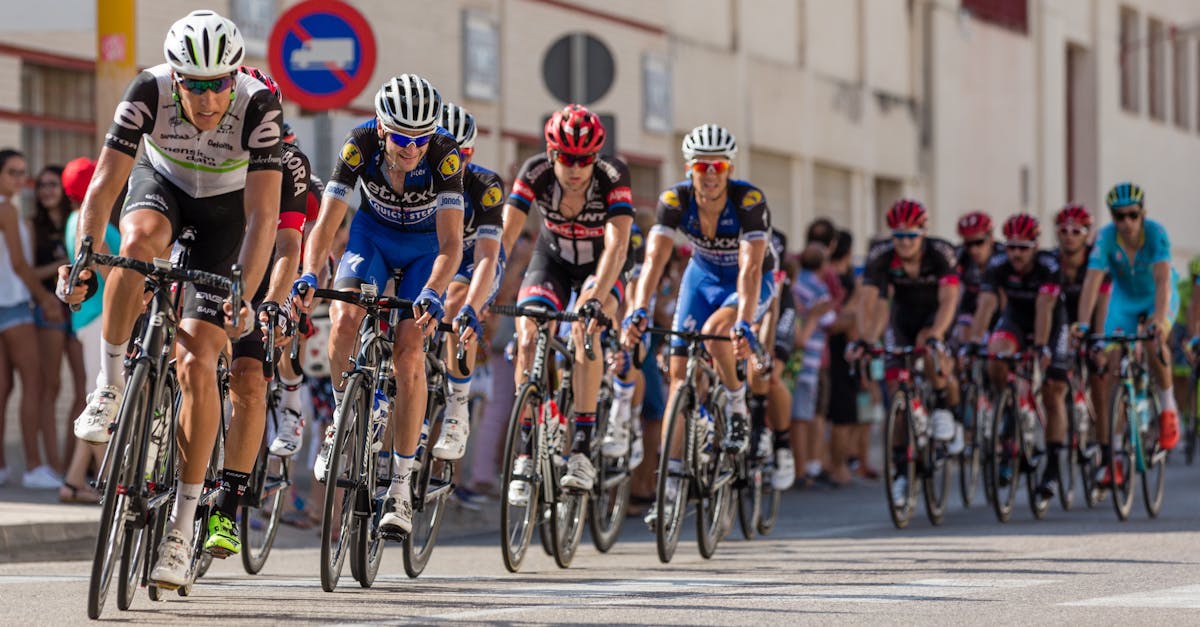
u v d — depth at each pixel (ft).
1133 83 281.33
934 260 86.58
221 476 49.37
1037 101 247.09
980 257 99.55
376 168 55.57
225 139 46.42
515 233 65.82
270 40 79.15
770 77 182.50
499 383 88.63
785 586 54.34
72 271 41.37
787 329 80.74
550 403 62.18
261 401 49.42
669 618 45.70
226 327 46.39
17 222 82.69
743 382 70.64
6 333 83.15
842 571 59.52
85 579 56.80
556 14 148.66
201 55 42.98
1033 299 92.32
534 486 61.00
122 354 46.09
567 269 67.56
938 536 75.56
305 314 53.21
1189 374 139.85
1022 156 242.37
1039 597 50.78
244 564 57.77
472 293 56.49
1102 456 88.17
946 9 219.00
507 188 92.63
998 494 85.66
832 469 110.32
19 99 102.89
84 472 76.13
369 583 53.67
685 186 69.67
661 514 63.72
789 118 186.19
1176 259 295.89
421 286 57.88
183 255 48.19
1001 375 92.53
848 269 112.78
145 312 45.93
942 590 52.75
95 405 45.57
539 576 58.90
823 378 108.78
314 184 62.54
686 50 167.63
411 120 51.62
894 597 50.85
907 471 81.66
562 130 62.13
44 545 66.08
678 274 94.68
